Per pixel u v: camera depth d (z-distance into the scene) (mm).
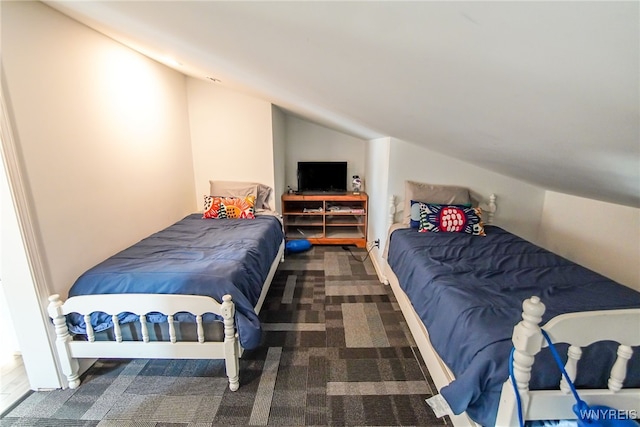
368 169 4125
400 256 2449
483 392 1118
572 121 886
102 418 1573
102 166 2182
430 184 3076
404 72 902
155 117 2891
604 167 1291
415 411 1620
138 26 1485
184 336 1755
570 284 1726
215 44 1275
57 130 1798
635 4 368
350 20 651
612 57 508
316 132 4477
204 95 3566
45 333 1684
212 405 1654
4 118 1490
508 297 1566
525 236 3232
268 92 2465
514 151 1609
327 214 4238
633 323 948
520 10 450
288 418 1578
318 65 1085
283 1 628
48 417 1579
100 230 2152
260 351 2092
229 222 3115
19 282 1613
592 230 2580
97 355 1738
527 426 1067
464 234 2656
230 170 3748
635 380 1054
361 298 2838
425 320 1737
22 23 1588
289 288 3035
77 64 1956
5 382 1809
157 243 2434
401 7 539
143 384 1797
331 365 1958
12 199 1532
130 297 1635
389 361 1997
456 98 1012
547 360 1077
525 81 717
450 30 578
